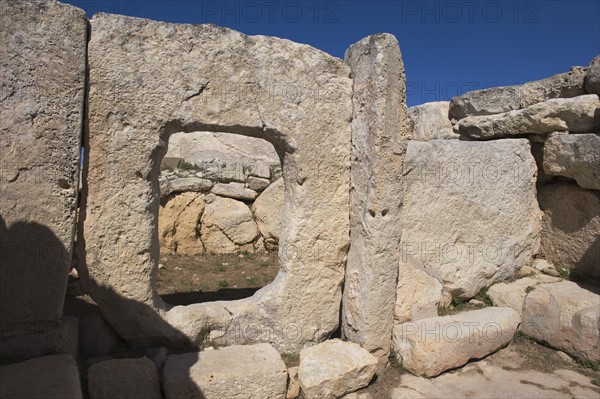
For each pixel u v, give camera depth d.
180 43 3.46
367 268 3.83
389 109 3.69
